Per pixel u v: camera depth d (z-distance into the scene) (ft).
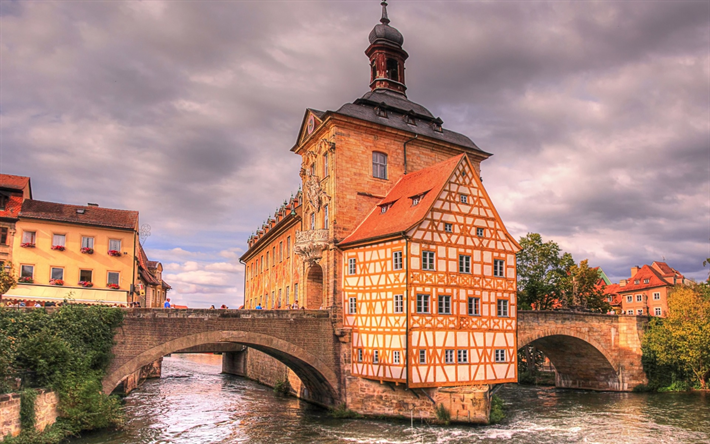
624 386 151.84
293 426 99.40
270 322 105.81
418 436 90.94
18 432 70.13
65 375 82.58
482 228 111.75
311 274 129.70
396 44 147.84
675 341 150.00
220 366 268.21
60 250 132.16
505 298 112.88
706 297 161.89
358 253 112.47
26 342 80.02
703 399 137.59
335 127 121.70
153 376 196.34
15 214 130.00
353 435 91.76
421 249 102.37
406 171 130.21
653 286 274.16
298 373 123.03
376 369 104.99
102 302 128.88
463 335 104.88
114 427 91.91
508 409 122.72
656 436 94.12
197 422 103.50
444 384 101.30
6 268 104.99
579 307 161.27
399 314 100.89
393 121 130.82
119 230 139.74
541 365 218.18
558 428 99.66
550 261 186.60
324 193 124.77
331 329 112.47
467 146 139.33
